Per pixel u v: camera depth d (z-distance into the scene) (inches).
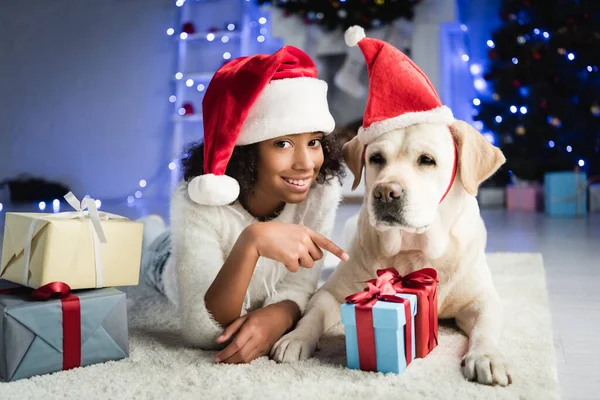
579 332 58.5
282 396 39.6
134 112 250.7
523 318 60.0
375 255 56.2
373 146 53.2
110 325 48.7
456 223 54.2
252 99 49.8
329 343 53.4
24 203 223.3
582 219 161.3
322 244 48.7
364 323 44.6
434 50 207.2
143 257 81.6
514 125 181.6
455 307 56.3
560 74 177.0
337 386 41.3
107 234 50.0
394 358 44.3
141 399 39.7
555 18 178.5
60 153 254.7
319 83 54.1
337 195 60.4
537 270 86.4
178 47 248.1
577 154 182.7
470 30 228.1
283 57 50.2
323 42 214.2
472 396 39.2
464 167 52.6
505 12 189.0
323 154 58.3
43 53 254.2
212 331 49.9
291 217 58.7
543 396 39.1
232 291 48.6
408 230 50.4
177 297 60.2
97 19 251.3
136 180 250.7
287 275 58.0
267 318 49.8
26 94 255.0
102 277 49.8
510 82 179.6
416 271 51.6
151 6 249.6
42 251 47.0
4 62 254.1
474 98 203.3
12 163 255.8
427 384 41.6
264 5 218.4
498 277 81.7
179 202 54.1
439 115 52.1
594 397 41.8
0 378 44.8
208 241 52.3
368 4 202.2
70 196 51.4
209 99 53.4
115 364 47.9
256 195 55.7
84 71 252.8
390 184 48.9
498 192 204.4
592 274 87.2
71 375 45.1
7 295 48.0
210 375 44.1
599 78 175.9
